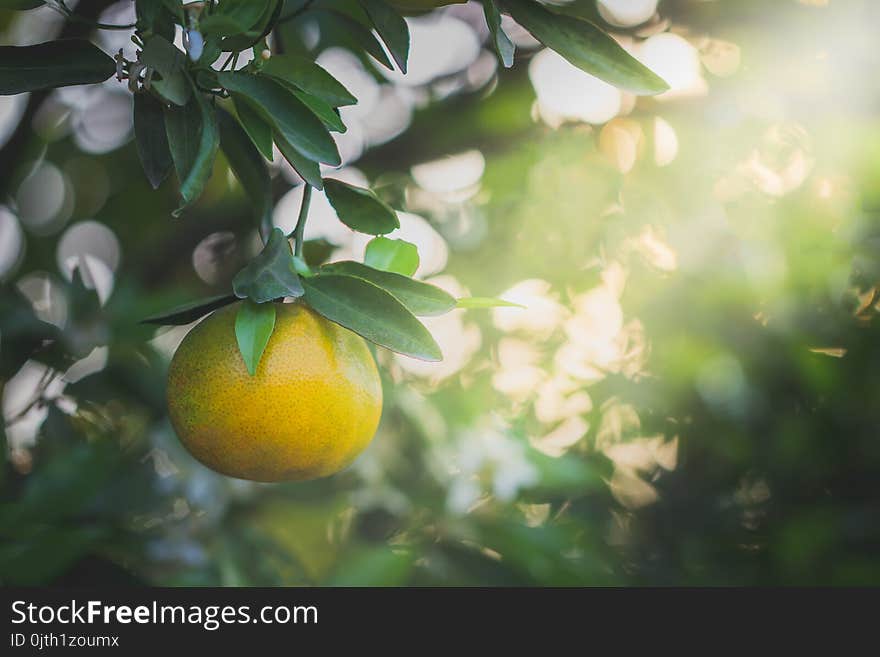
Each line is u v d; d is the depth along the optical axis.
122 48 0.95
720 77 1.49
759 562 1.62
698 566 1.65
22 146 1.30
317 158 0.94
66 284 1.22
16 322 1.19
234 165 1.00
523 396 1.69
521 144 1.60
